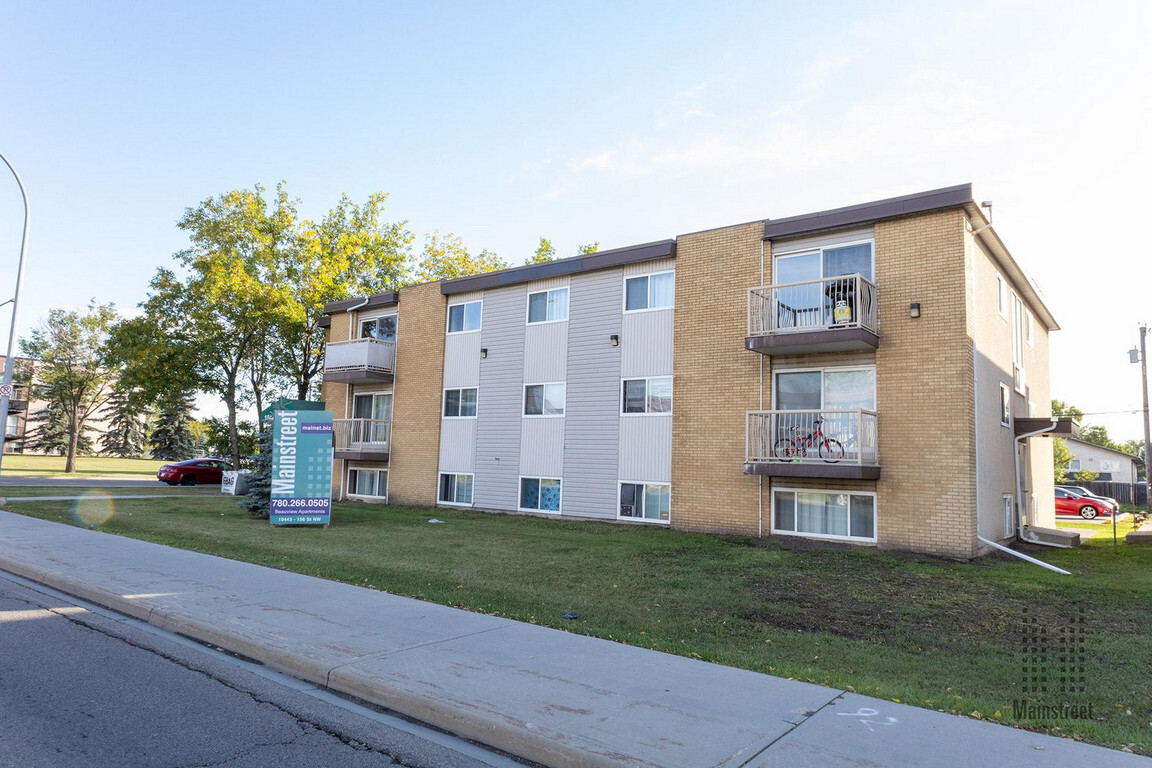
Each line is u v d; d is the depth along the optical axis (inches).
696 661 241.3
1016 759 161.8
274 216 1251.2
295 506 640.4
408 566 424.8
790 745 168.4
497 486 796.6
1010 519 636.7
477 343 839.7
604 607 327.0
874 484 548.1
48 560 416.8
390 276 1396.4
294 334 1244.5
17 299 725.3
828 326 550.6
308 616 293.7
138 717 190.7
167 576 376.8
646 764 157.6
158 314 1202.0
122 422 2987.2
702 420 643.5
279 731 184.2
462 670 224.5
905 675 233.9
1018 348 718.5
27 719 186.1
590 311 743.1
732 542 558.9
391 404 933.2
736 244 641.0
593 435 722.8
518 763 170.6
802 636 284.8
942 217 538.3
